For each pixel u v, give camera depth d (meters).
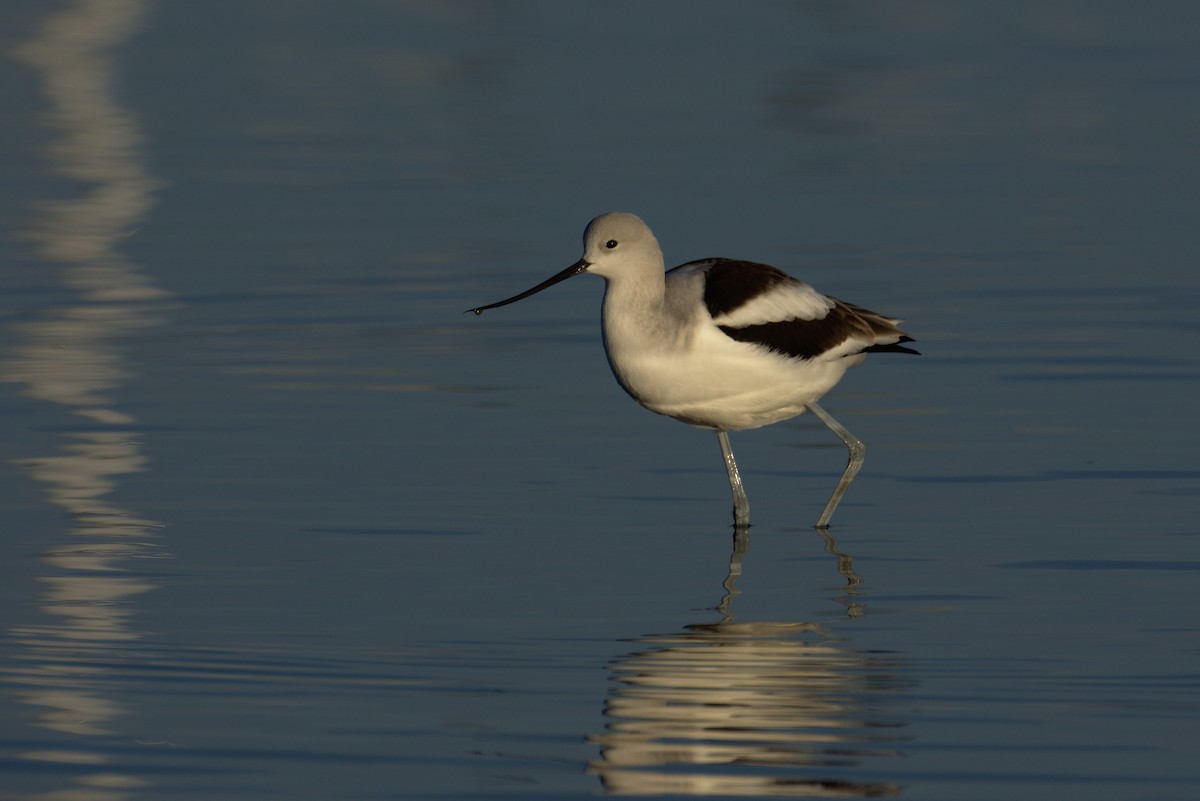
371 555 11.84
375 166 25.77
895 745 8.76
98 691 9.51
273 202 23.58
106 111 29.95
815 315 12.47
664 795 8.27
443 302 18.86
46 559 11.67
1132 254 20.25
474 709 9.27
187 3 42.59
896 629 10.41
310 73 33.53
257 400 15.57
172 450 14.19
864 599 10.97
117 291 19.33
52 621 10.54
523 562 11.73
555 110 29.81
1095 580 11.23
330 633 10.39
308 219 22.62
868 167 25.12
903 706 9.24
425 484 13.41
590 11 41.22
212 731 9.01
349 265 20.33
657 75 32.97
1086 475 13.41
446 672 9.78
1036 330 17.45
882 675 9.66
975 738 8.82
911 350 13.12
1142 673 9.62
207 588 11.17
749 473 13.84
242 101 30.88
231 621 10.57
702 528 12.51
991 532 12.24
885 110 29.38
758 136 27.44
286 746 8.84
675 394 12.34
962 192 23.52
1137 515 12.50
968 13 40.66
